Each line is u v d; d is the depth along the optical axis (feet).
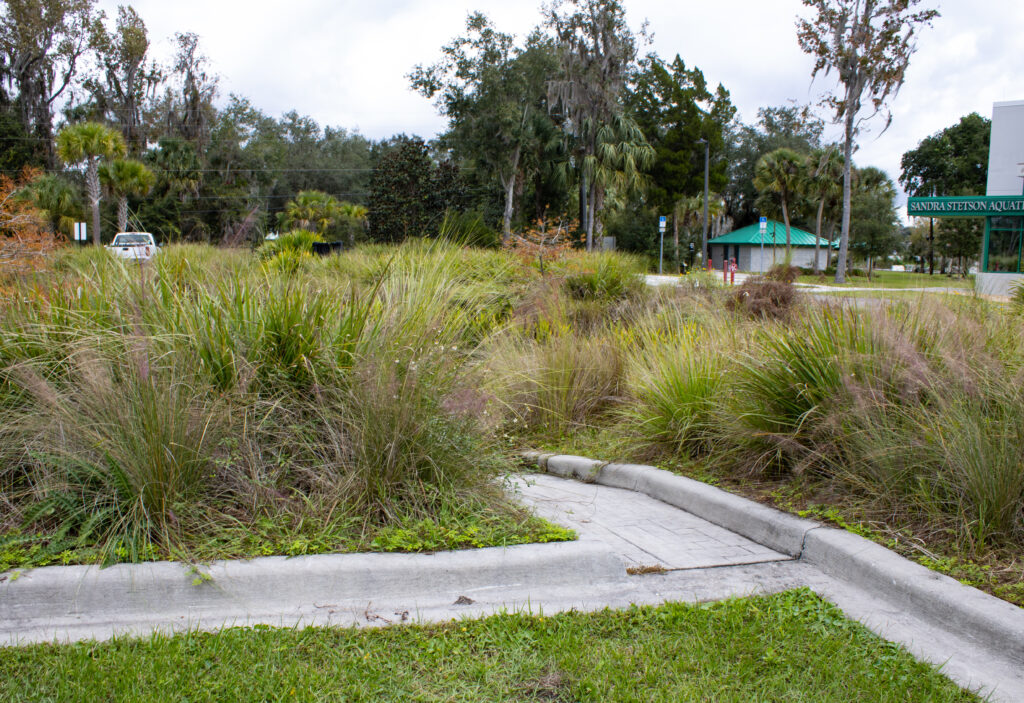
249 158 190.19
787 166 160.04
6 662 9.48
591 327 32.32
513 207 162.20
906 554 12.91
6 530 12.39
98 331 14.62
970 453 13.38
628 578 12.93
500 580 12.37
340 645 10.20
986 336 18.25
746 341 21.01
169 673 9.28
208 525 12.74
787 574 13.15
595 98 147.13
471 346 19.51
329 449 14.60
